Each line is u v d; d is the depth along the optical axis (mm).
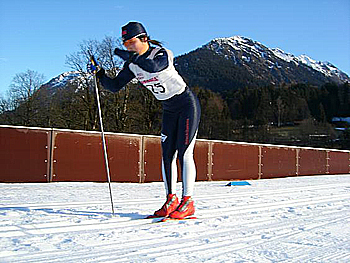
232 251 2215
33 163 7324
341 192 6535
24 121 25297
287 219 3443
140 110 22938
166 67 3164
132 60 3119
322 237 2662
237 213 3748
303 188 7477
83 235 2545
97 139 8047
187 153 3391
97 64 3453
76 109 21859
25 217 3201
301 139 49562
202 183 9281
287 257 2100
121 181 8344
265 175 11531
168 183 3469
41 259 1950
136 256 2049
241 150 10828
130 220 3172
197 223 3100
